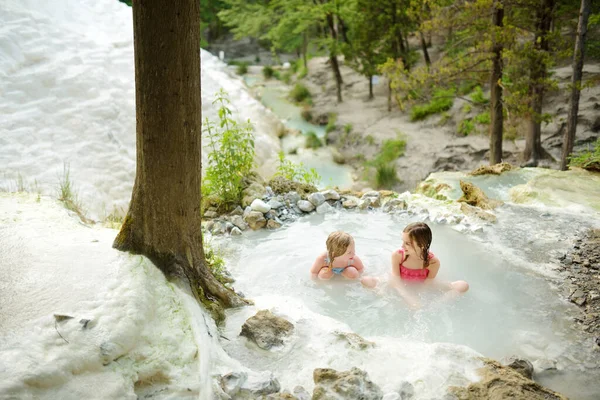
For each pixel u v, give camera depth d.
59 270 3.74
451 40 14.76
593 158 7.82
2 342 2.98
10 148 8.02
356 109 20.31
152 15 3.47
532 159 13.47
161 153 3.79
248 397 3.13
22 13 10.08
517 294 4.54
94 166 8.65
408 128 17.48
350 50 20.50
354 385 3.13
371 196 6.84
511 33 10.84
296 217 6.29
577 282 4.68
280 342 3.68
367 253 5.32
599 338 3.89
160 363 3.23
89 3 12.05
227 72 15.65
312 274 4.86
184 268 4.10
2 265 3.77
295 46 27.08
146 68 3.61
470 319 4.20
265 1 28.42
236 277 4.88
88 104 9.41
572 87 10.75
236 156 6.53
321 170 15.20
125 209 8.39
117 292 3.54
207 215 6.26
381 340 3.80
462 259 5.16
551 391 3.18
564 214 6.13
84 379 2.96
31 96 9.04
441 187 7.41
